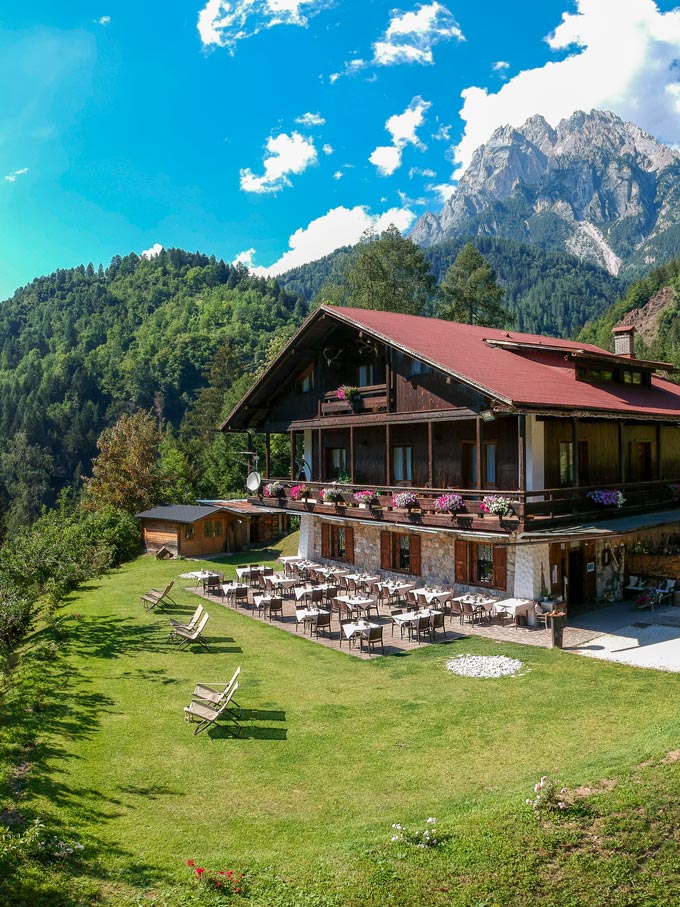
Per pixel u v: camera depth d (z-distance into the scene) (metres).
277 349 75.88
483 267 58.78
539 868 7.76
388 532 25.12
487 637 18.42
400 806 9.51
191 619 21.72
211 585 25.84
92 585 29.23
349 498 24.53
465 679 15.03
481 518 18.81
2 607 19.06
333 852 8.28
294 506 27.73
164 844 8.73
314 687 15.03
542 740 11.40
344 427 25.22
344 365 26.44
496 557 20.83
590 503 19.84
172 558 36.75
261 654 17.86
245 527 39.41
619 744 10.79
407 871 7.79
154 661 17.39
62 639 19.92
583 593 21.44
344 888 7.55
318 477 29.58
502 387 18.05
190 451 61.97
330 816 9.37
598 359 23.58
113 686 15.36
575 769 9.90
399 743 11.76
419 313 56.72
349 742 11.91
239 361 90.00
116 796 10.10
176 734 12.48
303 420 28.03
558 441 20.58
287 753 11.56
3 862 8.12
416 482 24.20
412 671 15.87
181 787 10.39
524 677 14.82
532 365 22.98
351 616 20.48
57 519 34.78
